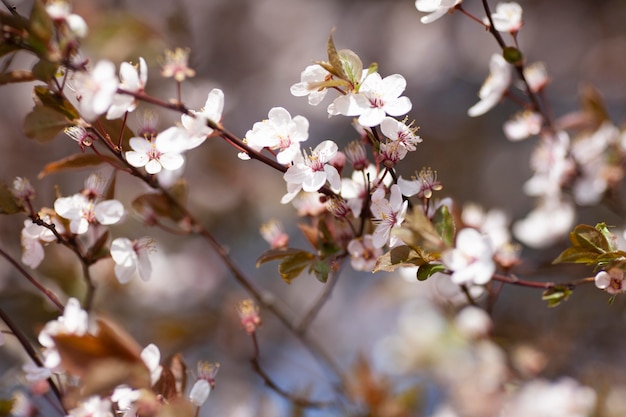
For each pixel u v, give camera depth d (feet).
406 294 3.08
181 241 3.45
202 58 4.17
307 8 4.46
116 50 3.04
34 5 2.31
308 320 2.76
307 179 2.37
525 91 2.75
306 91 2.38
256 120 4.14
